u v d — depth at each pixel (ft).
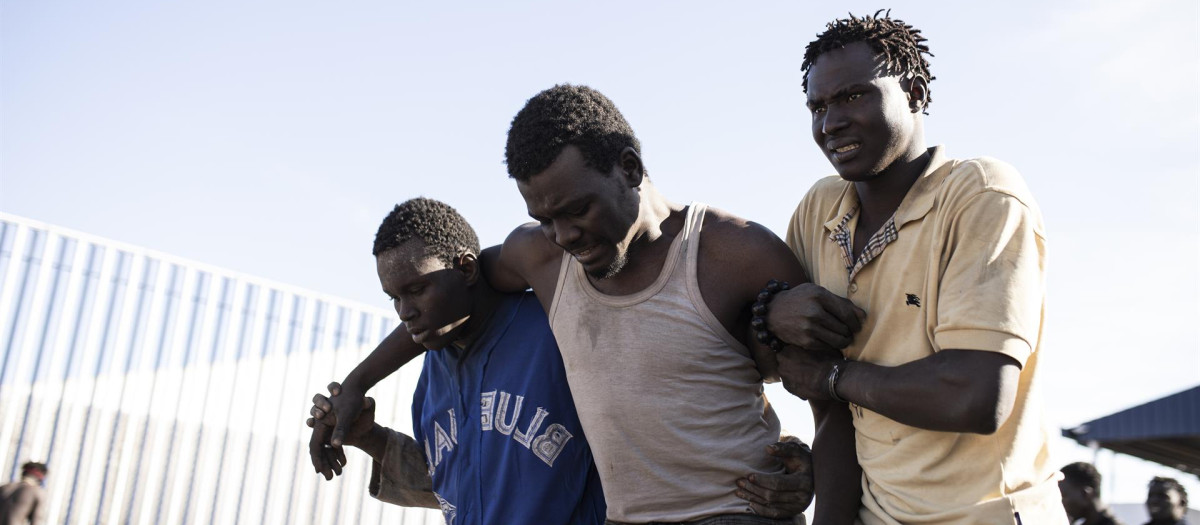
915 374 6.35
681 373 7.73
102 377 23.07
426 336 9.22
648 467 7.85
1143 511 25.82
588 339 8.04
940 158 7.06
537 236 8.90
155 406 23.77
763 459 7.95
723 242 7.80
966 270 6.42
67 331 22.68
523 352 9.34
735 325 7.86
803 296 6.88
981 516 6.40
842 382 6.78
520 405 9.12
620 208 7.50
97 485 22.57
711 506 7.77
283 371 26.12
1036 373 6.70
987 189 6.57
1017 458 6.55
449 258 9.18
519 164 7.38
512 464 9.02
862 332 7.06
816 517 7.19
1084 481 15.93
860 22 6.98
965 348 6.24
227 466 24.73
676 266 7.82
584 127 7.34
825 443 7.38
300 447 26.25
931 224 6.77
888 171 7.09
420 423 10.19
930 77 7.30
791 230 8.17
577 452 9.02
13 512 19.81
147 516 23.22
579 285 8.21
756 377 8.12
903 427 6.82
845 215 7.39
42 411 22.06
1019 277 6.35
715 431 7.79
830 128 6.90
